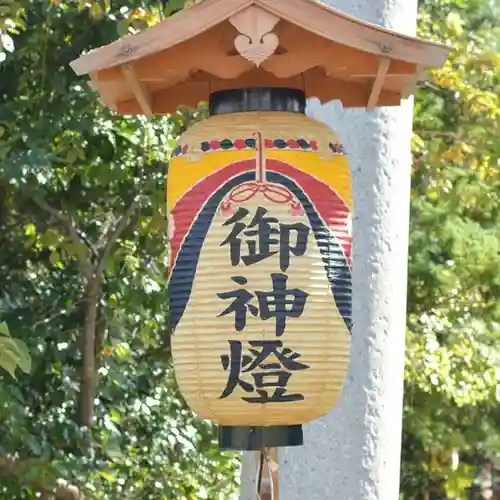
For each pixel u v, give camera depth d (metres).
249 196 5.33
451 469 18.98
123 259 12.75
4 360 8.45
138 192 12.28
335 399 5.43
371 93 5.79
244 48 5.08
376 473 6.86
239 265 5.29
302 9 5.14
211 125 5.50
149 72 5.42
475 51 13.51
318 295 5.32
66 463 11.61
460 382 15.14
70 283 12.88
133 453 12.79
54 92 11.80
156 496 12.85
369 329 6.89
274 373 5.27
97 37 11.77
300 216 5.33
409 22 7.09
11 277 12.88
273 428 5.48
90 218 12.91
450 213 16.30
